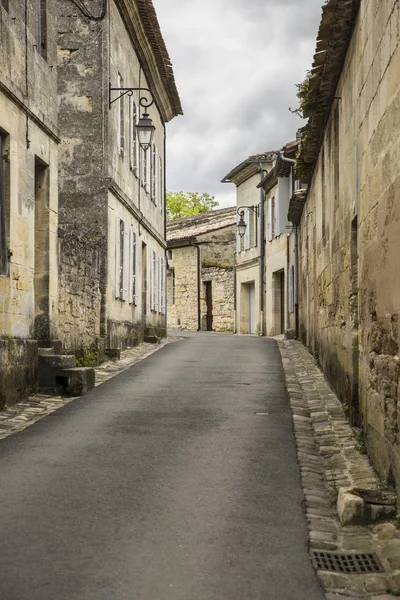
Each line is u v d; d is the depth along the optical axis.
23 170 10.89
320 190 13.75
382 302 6.09
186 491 5.80
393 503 5.18
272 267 29.09
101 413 9.52
